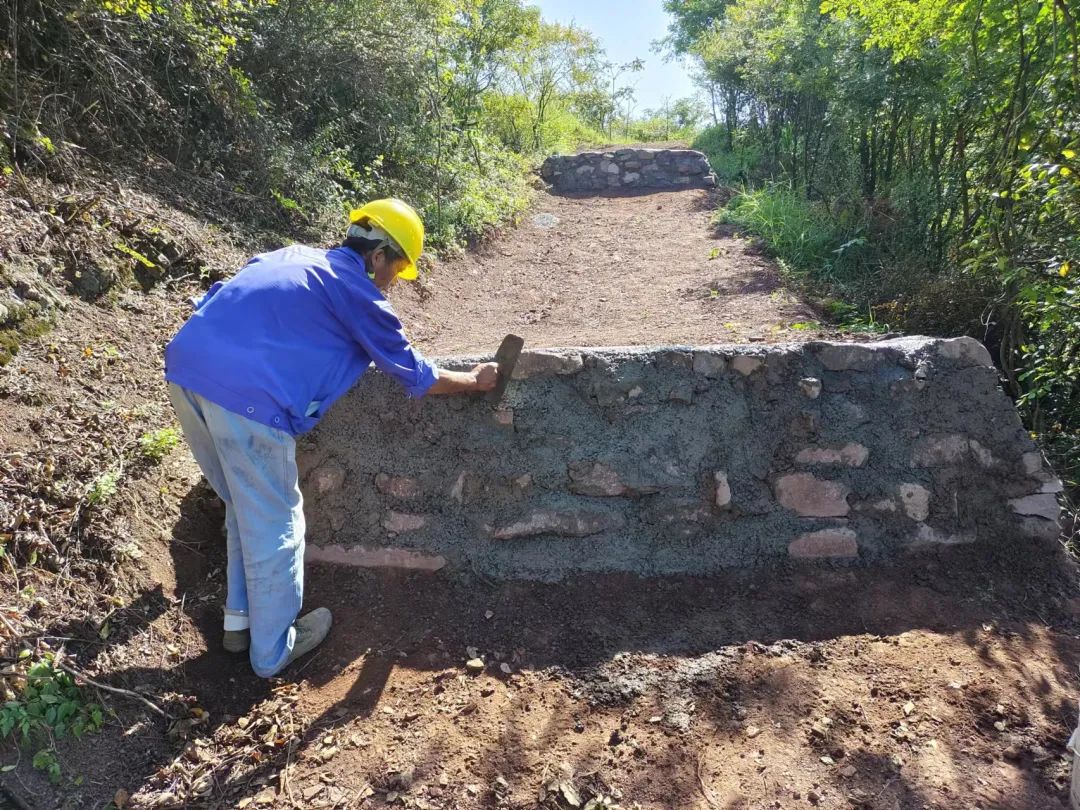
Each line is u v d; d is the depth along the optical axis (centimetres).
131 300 374
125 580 249
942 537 294
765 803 203
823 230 731
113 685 222
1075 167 374
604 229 913
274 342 224
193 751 215
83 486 262
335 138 698
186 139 520
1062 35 434
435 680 246
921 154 668
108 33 463
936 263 595
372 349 239
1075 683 242
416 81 772
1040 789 206
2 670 206
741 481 295
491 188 912
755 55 1098
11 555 232
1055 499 299
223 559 285
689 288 654
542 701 238
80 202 382
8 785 189
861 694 238
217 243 470
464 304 642
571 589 279
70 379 303
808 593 279
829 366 306
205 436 236
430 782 209
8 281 310
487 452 293
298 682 246
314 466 293
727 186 1158
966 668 247
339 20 689
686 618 269
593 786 208
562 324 571
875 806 202
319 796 205
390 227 247
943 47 544
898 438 300
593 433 296
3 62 405
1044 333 425
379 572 285
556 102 1460
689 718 230
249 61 627
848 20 699
